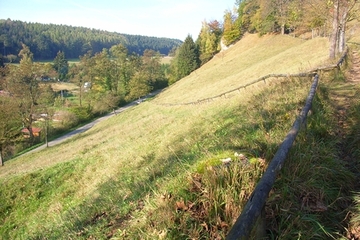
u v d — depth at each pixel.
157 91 70.69
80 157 13.05
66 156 17.66
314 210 2.50
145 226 2.84
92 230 3.73
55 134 41.09
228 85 27.94
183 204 2.82
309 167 3.03
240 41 67.94
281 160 2.66
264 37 57.88
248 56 48.22
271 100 6.46
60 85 76.19
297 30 49.81
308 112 4.39
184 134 7.95
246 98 8.88
